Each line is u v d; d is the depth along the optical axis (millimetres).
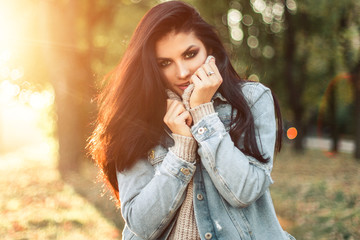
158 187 1476
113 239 5129
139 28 1614
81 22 11672
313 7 12547
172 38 1572
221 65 1645
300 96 15719
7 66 11977
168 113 1550
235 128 1522
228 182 1429
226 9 13469
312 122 28500
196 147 1552
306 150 18312
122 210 1556
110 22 12141
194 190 1530
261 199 1564
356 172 10625
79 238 5137
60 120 10656
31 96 13133
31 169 12617
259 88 1609
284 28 14422
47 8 10422
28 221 6027
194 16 1607
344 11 12484
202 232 1490
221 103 1619
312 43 14289
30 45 11359
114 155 1585
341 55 13734
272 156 1528
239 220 1501
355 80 13492
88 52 10961
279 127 1691
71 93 10586
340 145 21859
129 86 1608
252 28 14273
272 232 1539
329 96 17422
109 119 1616
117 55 11727
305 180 9414
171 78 1629
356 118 13734
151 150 1597
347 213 5625
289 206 6430
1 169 13078
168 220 1503
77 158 10680
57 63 10500
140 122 1587
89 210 6547
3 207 7121
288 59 14812
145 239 1514
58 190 8523
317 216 5676
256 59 14398
